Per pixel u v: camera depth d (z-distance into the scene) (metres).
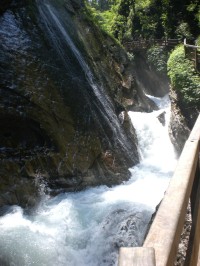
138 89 18.28
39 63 9.65
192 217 2.03
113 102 13.95
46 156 8.95
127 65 18.25
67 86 10.38
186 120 11.41
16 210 7.70
